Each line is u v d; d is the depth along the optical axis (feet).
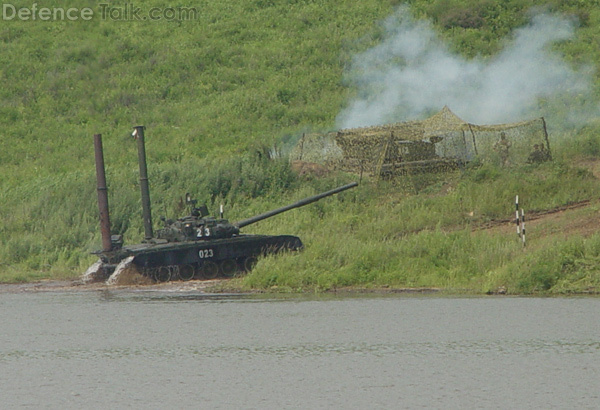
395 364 158.51
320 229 319.88
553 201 320.29
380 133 381.40
